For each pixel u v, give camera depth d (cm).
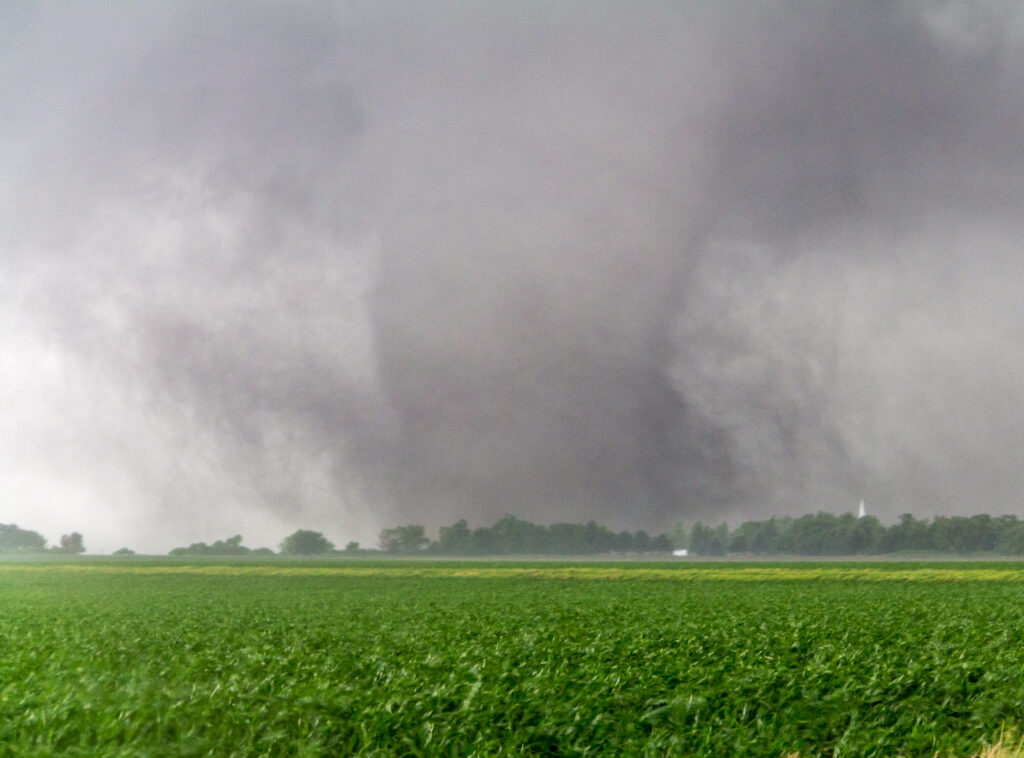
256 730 1273
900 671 1647
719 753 1212
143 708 1311
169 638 2705
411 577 8544
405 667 1812
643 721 1325
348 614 3812
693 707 1385
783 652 2038
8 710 1282
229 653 2242
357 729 1263
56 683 1509
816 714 1382
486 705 1373
